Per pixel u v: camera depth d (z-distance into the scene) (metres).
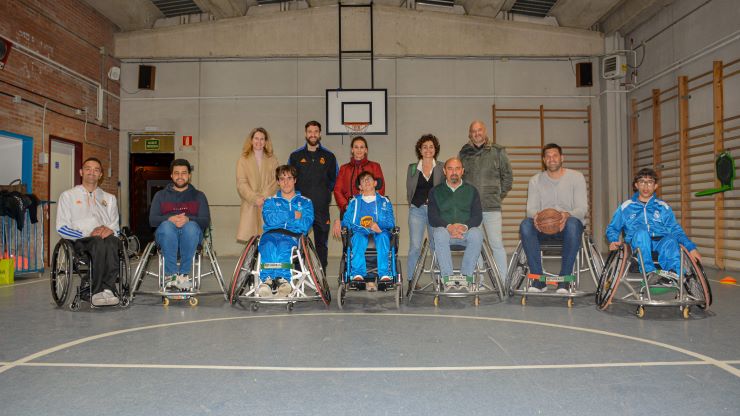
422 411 1.84
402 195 10.32
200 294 4.20
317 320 3.62
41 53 7.94
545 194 4.52
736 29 6.97
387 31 10.07
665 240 3.84
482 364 2.45
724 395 1.99
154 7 9.77
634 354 2.63
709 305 3.72
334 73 10.41
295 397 2.00
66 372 2.34
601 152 10.26
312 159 5.02
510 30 10.07
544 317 3.71
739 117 6.81
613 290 3.80
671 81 8.49
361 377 2.24
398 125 10.38
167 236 4.24
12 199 6.28
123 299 4.20
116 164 10.21
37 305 4.34
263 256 4.15
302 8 10.13
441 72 10.41
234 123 10.43
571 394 2.02
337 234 4.22
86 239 4.17
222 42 10.07
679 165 8.17
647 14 8.98
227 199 10.37
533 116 10.40
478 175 4.96
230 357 2.60
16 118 7.36
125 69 10.38
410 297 4.37
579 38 10.08
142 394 2.04
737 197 6.79
